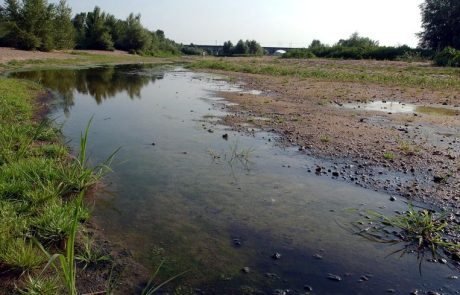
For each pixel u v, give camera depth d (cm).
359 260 384
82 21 5412
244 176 604
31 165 540
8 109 930
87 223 439
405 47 4353
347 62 3841
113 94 1528
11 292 312
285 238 423
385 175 606
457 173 608
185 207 491
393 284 347
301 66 3300
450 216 464
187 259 379
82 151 534
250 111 1142
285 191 548
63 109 1148
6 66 2584
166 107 1218
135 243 404
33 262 340
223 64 3369
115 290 327
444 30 4597
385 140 805
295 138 823
